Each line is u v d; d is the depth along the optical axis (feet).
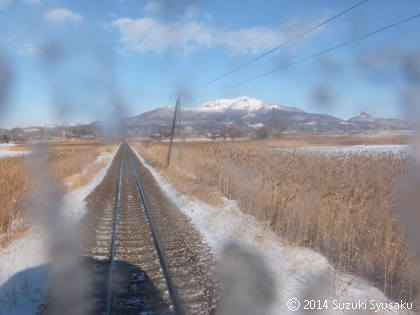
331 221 33.22
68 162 86.63
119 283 22.61
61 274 23.81
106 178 86.53
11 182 45.32
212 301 20.39
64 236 32.53
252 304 20.04
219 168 70.33
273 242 31.48
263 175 53.31
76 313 18.79
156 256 27.99
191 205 48.83
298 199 39.47
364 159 58.44
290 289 21.94
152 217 42.50
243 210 45.34
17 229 33.65
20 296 20.45
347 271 25.81
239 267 25.14
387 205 34.32
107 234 34.88
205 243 31.32
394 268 25.12
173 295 20.63
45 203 46.52
